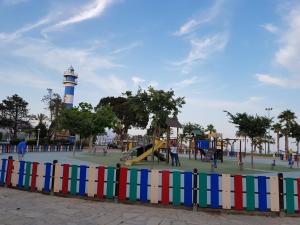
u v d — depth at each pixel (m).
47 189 10.02
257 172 22.50
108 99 90.50
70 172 9.84
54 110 75.88
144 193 8.97
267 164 35.19
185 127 68.88
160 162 30.02
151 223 7.02
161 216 7.71
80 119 46.00
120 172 9.23
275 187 8.42
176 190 8.77
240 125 27.66
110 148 75.88
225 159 45.88
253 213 8.33
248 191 8.45
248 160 45.41
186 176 8.76
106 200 9.22
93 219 7.20
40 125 73.44
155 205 8.80
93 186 9.44
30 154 34.78
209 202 9.09
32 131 79.12
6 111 91.31
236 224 7.29
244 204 8.62
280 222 7.64
